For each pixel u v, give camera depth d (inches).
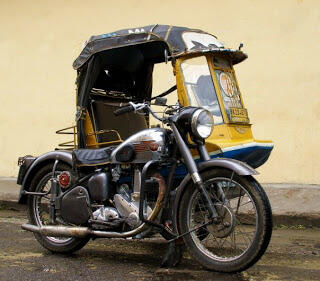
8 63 346.9
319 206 245.9
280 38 277.3
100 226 165.2
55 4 335.0
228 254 172.1
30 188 191.2
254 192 143.5
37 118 337.4
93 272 155.4
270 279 147.3
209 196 150.2
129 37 182.5
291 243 206.1
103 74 208.1
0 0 349.7
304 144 270.4
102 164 169.9
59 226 174.4
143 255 180.7
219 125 172.4
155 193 160.2
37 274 152.8
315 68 269.9
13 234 218.7
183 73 173.5
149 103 163.8
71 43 329.4
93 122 193.8
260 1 281.6
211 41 185.8
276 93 276.8
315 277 151.3
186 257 172.7
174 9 300.8
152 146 158.2
